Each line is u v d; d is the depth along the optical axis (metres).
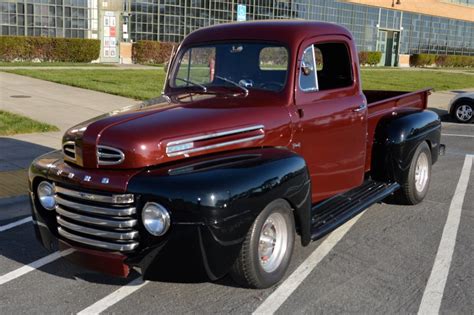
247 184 3.76
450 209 6.61
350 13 44.12
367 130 5.87
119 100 14.98
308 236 4.50
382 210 6.53
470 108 15.52
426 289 4.36
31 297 4.19
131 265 3.73
